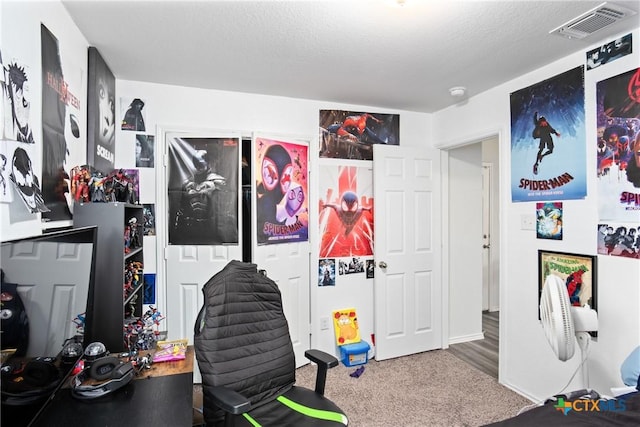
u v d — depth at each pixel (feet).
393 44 6.97
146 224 9.17
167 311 9.32
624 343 6.51
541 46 7.06
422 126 11.94
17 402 3.02
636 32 6.30
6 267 2.78
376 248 10.99
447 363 10.55
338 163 11.02
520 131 8.63
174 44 6.96
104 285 5.87
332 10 5.75
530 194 8.35
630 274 6.41
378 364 10.52
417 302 11.41
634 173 6.32
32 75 4.50
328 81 9.03
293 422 5.00
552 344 6.09
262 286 6.08
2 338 2.73
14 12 4.05
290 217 10.32
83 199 5.93
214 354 5.22
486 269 15.89
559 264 7.67
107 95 7.89
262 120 10.08
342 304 11.07
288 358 5.93
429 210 11.64
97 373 4.56
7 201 3.86
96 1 5.44
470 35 6.61
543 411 4.88
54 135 5.18
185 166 9.44
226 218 9.61
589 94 7.09
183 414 4.02
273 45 7.01
